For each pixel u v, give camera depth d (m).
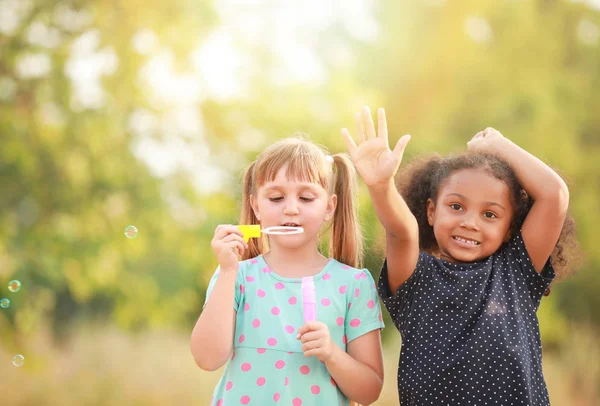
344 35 13.38
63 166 9.26
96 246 9.57
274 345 2.90
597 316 13.30
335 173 3.30
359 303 3.03
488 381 2.85
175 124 9.87
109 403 9.66
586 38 14.74
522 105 13.64
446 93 13.87
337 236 3.29
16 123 9.03
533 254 3.02
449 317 2.94
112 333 11.43
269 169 3.01
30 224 9.58
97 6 9.29
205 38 9.67
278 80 10.16
